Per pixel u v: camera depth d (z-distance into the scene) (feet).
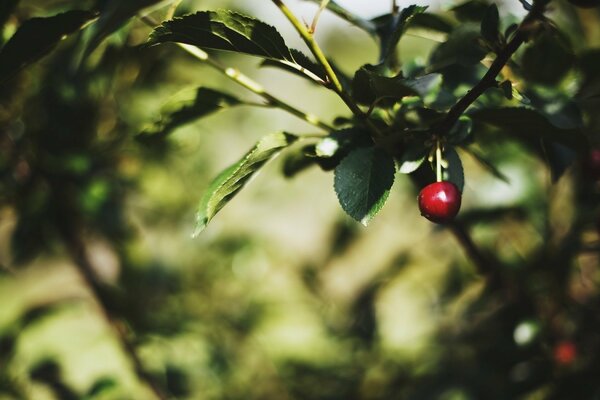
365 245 3.77
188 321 3.25
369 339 3.38
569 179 2.62
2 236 3.11
